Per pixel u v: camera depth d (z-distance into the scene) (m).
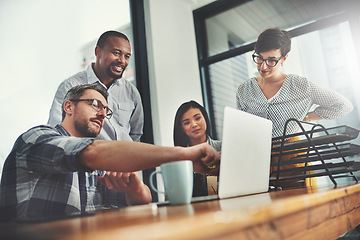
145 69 3.14
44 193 1.59
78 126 2.18
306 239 0.47
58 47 2.18
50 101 2.04
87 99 2.28
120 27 2.90
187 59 3.55
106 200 1.93
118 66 2.68
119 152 1.02
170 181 0.81
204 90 3.62
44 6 2.15
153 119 3.09
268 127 1.13
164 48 3.29
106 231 0.37
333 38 3.00
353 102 2.87
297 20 3.20
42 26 2.10
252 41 3.41
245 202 0.60
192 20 3.76
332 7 3.05
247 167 1.00
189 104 3.07
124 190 1.91
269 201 0.53
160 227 0.35
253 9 3.44
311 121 2.94
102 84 2.48
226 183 0.90
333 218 0.62
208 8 3.68
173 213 0.53
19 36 1.94
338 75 2.93
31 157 1.47
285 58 3.05
